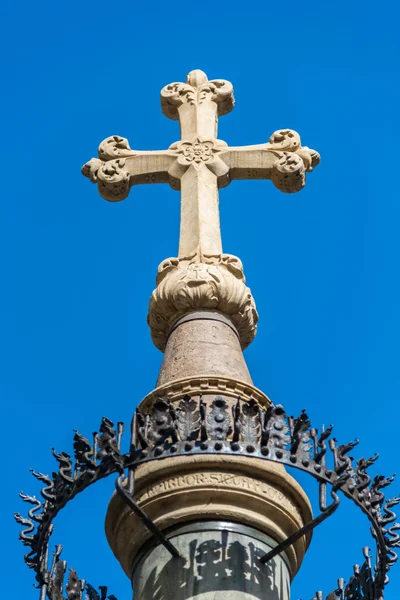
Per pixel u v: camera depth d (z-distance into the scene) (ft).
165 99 50.60
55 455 34.78
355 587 36.70
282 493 36.04
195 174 47.01
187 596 33.47
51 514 34.76
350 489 34.17
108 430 34.06
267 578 34.42
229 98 50.83
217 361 39.58
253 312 42.63
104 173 48.73
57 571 36.86
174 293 41.57
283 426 33.68
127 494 33.35
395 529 35.40
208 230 44.29
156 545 35.22
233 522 35.09
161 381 39.63
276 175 48.39
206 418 34.27
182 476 35.50
